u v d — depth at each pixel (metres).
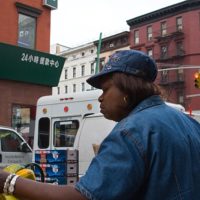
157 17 51.84
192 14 48.47
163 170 1.73
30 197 1.75
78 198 1.68
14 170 2.80
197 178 1.81
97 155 1.76
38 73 20.48
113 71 1.95
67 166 8.38
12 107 19.66
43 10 21.97
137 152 1.71
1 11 19.94
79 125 9.53
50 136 10.23
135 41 54.62
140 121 1.81
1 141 10.76
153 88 1.97
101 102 2.04
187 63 48.34
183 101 47.94
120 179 1.66
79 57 65.38
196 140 1.93
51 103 10.38
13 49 19.28
